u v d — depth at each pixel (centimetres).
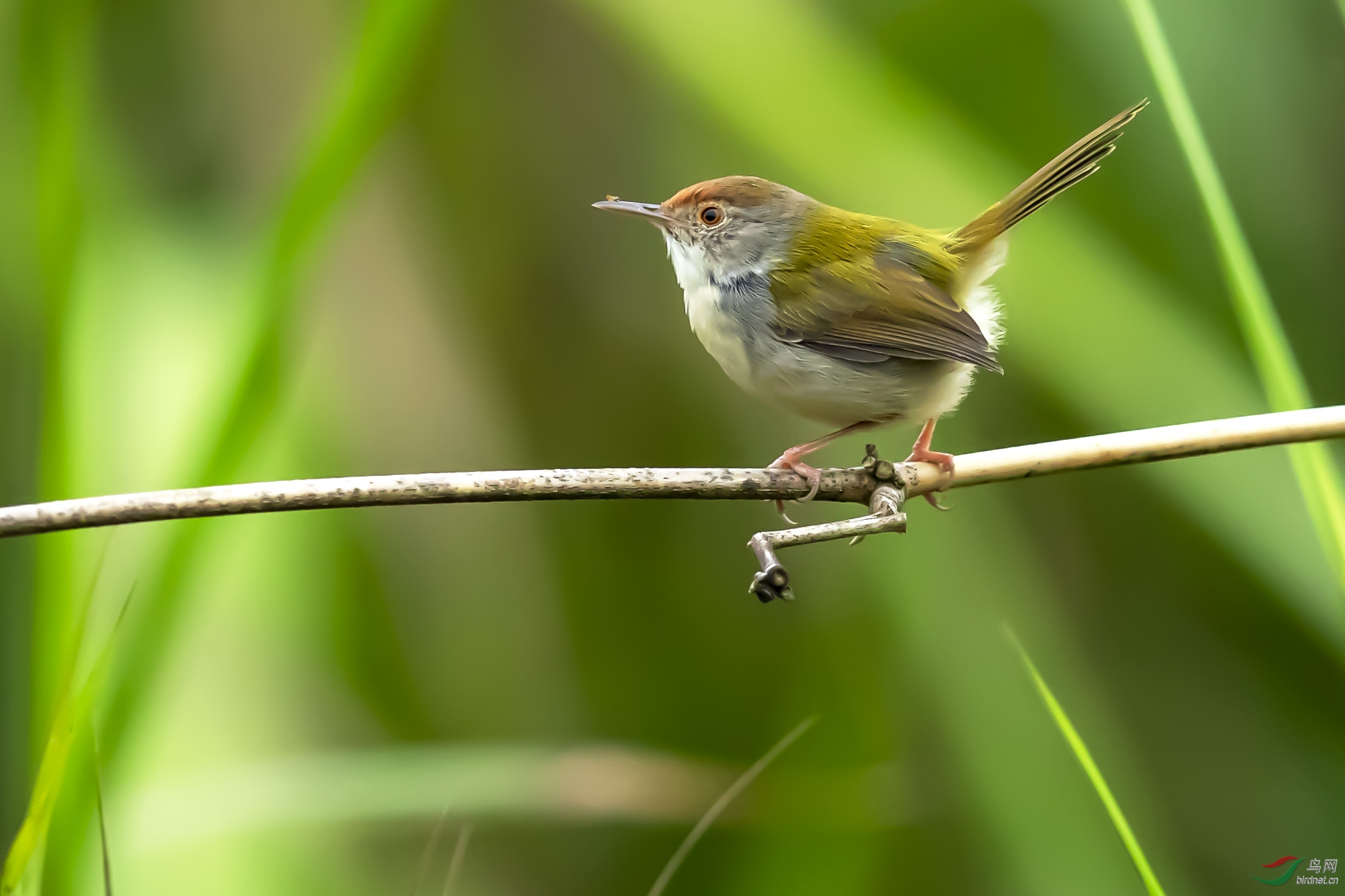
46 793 432
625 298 1112
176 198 808
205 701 639
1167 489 828
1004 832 768
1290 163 916
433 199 1023
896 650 859
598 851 915
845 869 777
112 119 814
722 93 798
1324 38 911
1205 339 835
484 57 1076
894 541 852
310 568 733
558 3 1080
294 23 870
